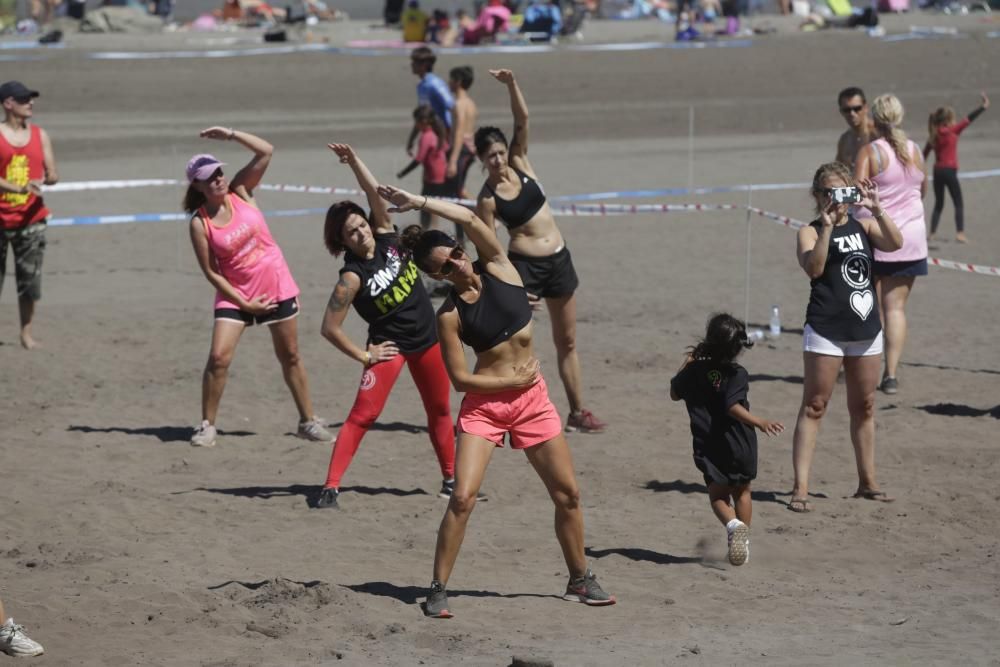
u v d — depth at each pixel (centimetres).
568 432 2811
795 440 2286
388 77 9119
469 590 1889
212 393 2728
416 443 2777
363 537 2167
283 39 10212
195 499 2370
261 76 9062
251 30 10925
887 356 3055
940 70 9581
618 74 9394
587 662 1550
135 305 4228
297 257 5000
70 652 1611
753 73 9500
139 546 2083
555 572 1978
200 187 2631
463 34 10212
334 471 2322
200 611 1758
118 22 10712
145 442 2767
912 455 2588
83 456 2659
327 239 2312
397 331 2312
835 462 2562
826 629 1691
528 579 1944
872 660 1537
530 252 2678
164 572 1950
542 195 2698
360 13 12888
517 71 9369
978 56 9888
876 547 2080
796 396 3073
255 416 2995
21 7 11694
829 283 2233
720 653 1583
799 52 10025
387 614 1773
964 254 4847
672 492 2409
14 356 3534
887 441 2683
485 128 2659
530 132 8038
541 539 2147
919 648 1590
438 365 2342
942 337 3656
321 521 2252
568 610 1795
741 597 1847
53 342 3706
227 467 2598
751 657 1562
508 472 2555
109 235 5469
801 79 9394
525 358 1764
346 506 2339
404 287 2311
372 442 2783
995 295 4200
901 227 2944
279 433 2852
